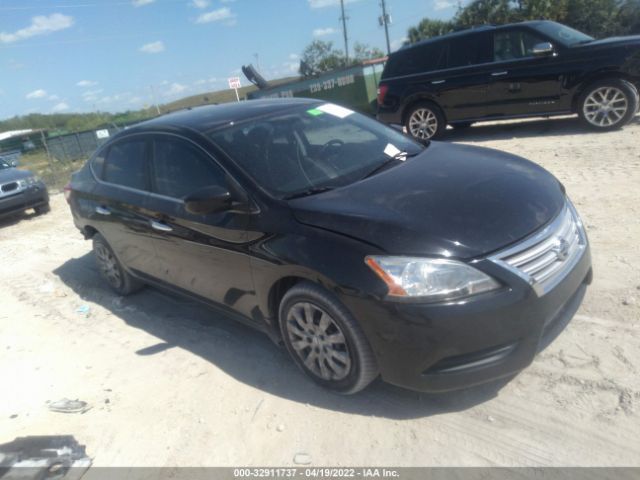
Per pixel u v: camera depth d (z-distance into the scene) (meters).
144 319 4.85
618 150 7.59
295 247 3.10
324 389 3.34
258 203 3.39
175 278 4.40
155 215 4.24
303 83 20.31
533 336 2.80
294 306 3.25
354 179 3.58
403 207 3.05
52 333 4.86
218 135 3.94
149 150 4.46
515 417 2.88
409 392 3.21
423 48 10.64
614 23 22.86
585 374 3.09
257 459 2.89
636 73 8.60
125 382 3.82
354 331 2.95
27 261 7.32
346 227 2.99
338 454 2.83
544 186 3.38
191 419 3.29
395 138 4.40
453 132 11.79
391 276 2.73
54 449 3.16
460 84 10.21
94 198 5.08
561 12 25.48
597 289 3.91
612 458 2.53
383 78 11.27
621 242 4.61
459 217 2.92
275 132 4.00
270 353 3.89
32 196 10.44
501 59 9.80
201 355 4.03
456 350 2.71
